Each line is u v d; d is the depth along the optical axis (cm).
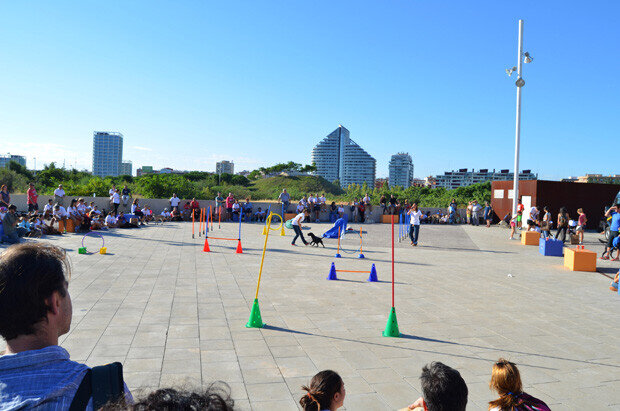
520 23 2491
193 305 779
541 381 512
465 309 829
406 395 459
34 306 111
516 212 2561
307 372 508
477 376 517
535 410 297
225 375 491
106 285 908
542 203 2809
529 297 949
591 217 2891
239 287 936
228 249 1516
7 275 110
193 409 97
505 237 2286
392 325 653
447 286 1034
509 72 2538
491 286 1052
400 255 1554
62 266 124
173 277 1011
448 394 263
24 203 2364
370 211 3073
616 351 622
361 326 698
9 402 100
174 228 2219
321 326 689
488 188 6200
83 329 628
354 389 470
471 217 3119
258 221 2889
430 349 604
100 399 110
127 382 458
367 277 1101
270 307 789
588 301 929
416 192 5850
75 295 820
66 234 1758
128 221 2222
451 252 1686
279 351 573
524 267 1361
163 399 99
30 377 105
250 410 413
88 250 1361
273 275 1083
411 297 909
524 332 700
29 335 115
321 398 269
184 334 623
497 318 776
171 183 3800
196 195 3909
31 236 1619
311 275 1102
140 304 772
